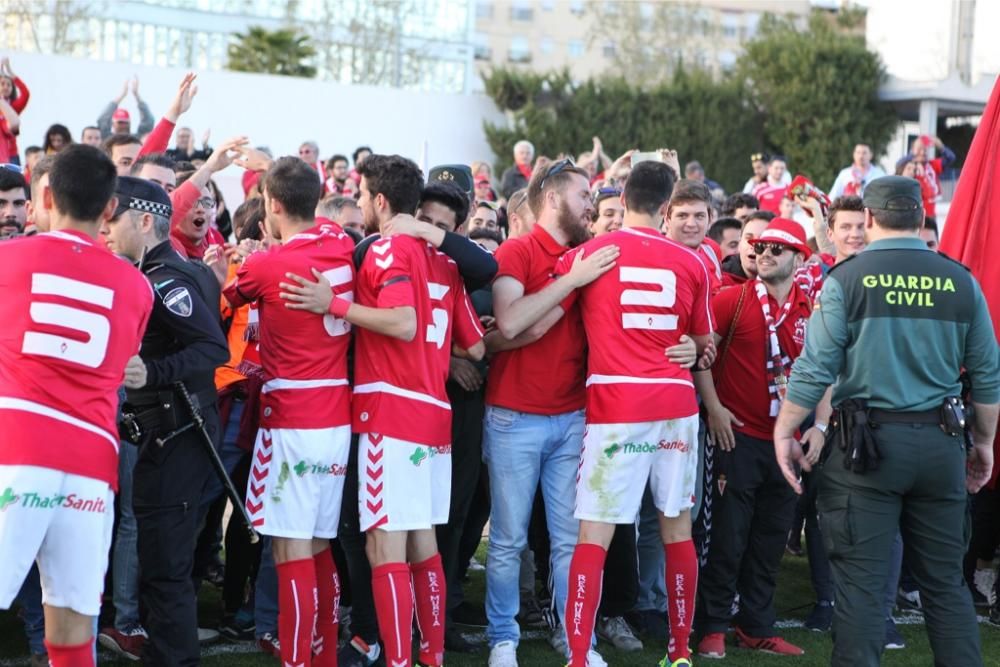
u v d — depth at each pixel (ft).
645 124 87.56
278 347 13.52
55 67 56.70
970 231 18.17
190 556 13.42
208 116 61.31
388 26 108.27
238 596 16.43
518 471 14.93
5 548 10.46
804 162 92.22
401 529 13.50
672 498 14.42
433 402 13.80
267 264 13.39
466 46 112.37
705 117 89.71
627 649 16.49
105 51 96.17
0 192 15.62
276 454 13.44
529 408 14.82
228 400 16.33
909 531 13.30
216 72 61.31
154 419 13.05
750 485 16.22
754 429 16.25
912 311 13.01
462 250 13.96
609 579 16.05
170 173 17.16
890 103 94.02
